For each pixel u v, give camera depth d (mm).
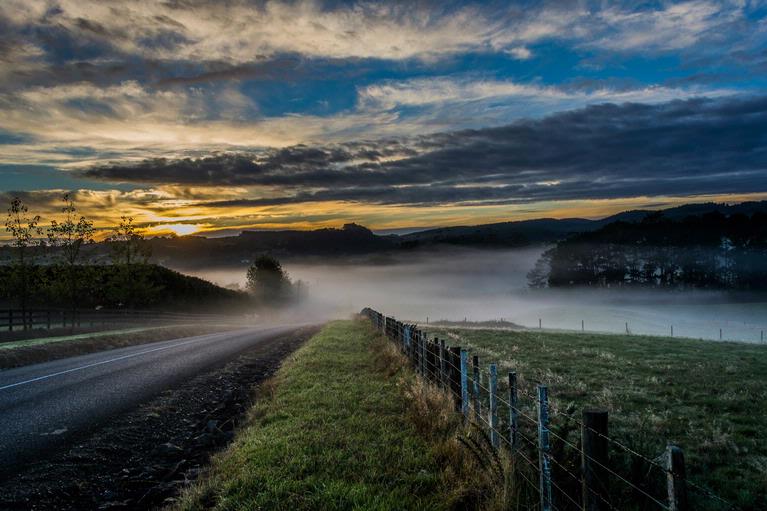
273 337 31250
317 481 6383
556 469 5570
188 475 7512
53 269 36750
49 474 7336
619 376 14789
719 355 20438
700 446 8250
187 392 13359
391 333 21062
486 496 5629
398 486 6281
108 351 23094
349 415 9586
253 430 8875
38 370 16531
